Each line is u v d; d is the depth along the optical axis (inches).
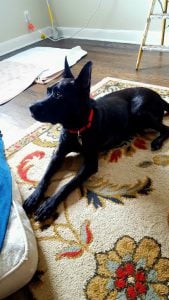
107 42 129.3
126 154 57.2
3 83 95.3
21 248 35.9
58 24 147.3
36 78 96.9
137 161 55.0
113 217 43.8
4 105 83.0
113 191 48.7
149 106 58.9
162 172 51.6
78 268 37.2
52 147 61.5
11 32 132.6
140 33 118.6
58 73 99.7
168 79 86.4
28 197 48.1
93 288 34.8
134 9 114.0
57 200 46.3
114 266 37.0
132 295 33.7
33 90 90.5
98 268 36.9
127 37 124.0
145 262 37.0
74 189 48.8
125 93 62.3
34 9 138.9
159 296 33.3
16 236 37.6
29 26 138.7
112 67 99.9
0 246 36.0
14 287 34.1
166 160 54.4
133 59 105.1
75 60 109.0
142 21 115.0
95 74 95.2
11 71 104.3
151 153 56.7
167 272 35.6
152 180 50.1
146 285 34.5
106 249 39.1
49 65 106.0
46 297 34.7
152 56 105.8
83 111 48.7
